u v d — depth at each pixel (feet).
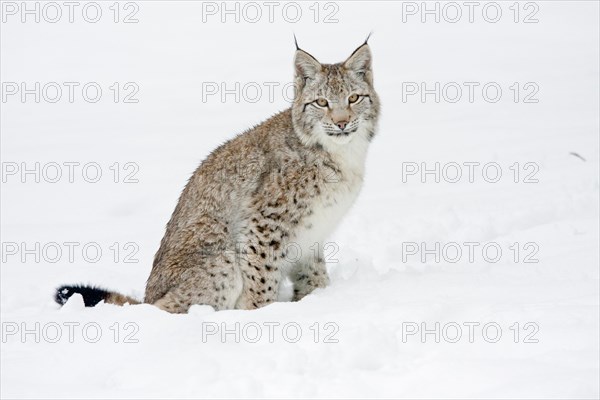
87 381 46.16
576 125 127.65
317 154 64.69
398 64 212.23
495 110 148.05
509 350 45.68
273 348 48.39
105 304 60.85
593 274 59.98
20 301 70.08
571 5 284.20
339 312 54.29
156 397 42.60
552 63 196.44
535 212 83.10
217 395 42.29
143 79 220.43
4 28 305.32
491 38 244.42
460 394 40.47
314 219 65.77
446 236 81.30
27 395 43.60
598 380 39.96
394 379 42.98
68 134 155.94
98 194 114.01
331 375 44.45
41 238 94.89
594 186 89.97
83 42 283.79
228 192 65.87
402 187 103.04
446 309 52.37
